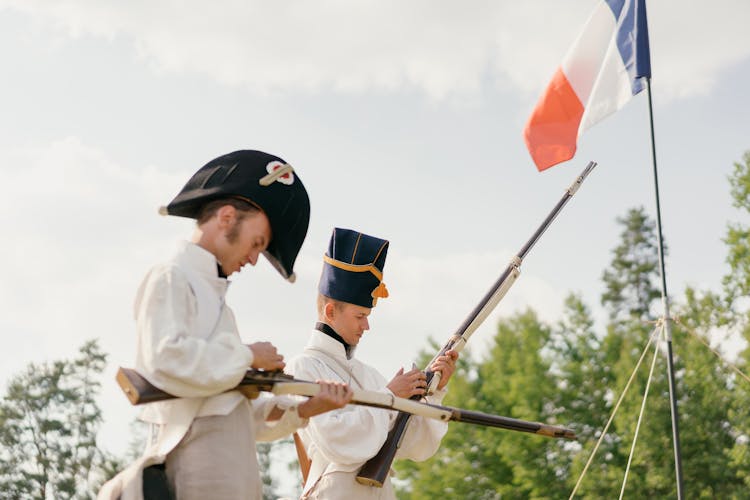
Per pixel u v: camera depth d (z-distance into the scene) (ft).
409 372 21.98
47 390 120.06
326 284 22.62
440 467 120.16
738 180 135.23
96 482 119.75
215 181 16.07
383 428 21.15
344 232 22.84
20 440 118.32
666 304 39.78
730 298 135.54
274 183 16.21
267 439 16.75
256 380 15.49
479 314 23.68
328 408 16.30
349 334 22.54
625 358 128.47
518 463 120.06
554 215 25.35
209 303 15.35
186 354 14.55
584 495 119.75
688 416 123.44
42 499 118.32
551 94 38.60
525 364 129.90
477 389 132.05
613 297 211.41
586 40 39.17
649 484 120.47
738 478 122.42
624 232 214.28
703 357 127.54
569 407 128.36
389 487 21.95
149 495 14.97
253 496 15.58
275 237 16.33
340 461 20.88
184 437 15.30
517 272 24.39
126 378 14.58
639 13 39.22
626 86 38.91
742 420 122.83
